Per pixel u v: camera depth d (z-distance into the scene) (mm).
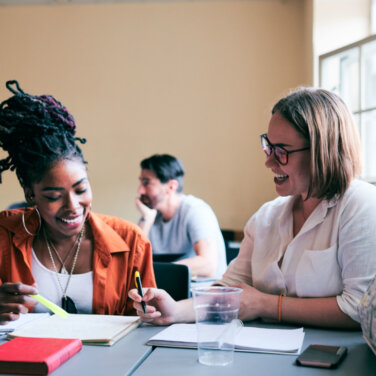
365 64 3068
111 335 1078
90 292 1415
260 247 1426
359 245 1195
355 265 1192
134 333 1161
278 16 4348
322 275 1262
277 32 4348
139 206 2764
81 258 1442
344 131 1239
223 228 4387
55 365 904
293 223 1393
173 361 945
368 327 939
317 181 1229
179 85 4473
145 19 4516
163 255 2469
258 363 930
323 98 1250
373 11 3449
